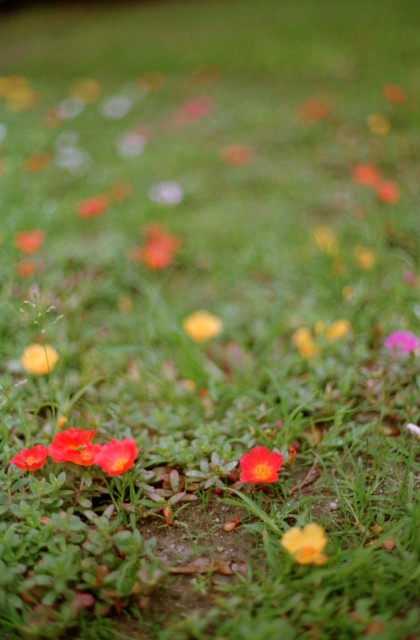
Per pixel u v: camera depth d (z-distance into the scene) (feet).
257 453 3.33
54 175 5.34
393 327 3.96
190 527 3.37
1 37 12.85
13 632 3.11
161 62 9.05
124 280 4.46
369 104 6.40
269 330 4.04
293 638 3.06
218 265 4.61
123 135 6.23
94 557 3.22
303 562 3.12
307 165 5.44
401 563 3.17
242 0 14.14
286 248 4.66
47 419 3.69
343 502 3.42
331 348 3.87
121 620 3.15
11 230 4.50
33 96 7.47
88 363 3.95
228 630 3.08
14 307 4.03
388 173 5.24
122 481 3.43
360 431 3.56
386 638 3.01
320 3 12.57
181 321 4.26
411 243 4.51
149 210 4.96
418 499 3.33
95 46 10.68
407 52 8.34
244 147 5.81
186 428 3.66
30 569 3.22
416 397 3.65
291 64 8.42
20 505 3.28
